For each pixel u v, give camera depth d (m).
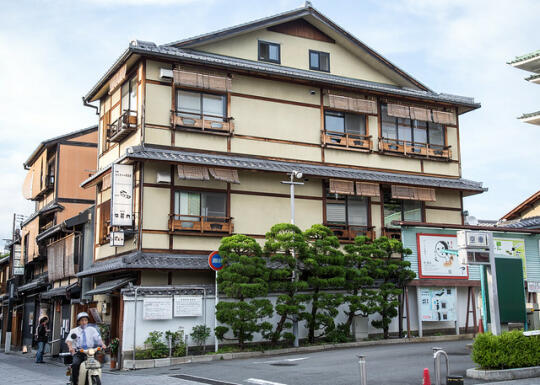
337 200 25.64
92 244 26.58
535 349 13.48
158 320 18.84
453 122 29.11
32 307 35.94
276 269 20.02
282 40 26.09
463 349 18.19
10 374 17.89
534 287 19.05
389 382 12.16
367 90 26.34
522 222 31.44
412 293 24.05
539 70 18.02
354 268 21.81
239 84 24.28
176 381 13.51
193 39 23.78
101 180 25.20
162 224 21.84
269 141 24.55
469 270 24.22
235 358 18.69
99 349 10.86
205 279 22.14
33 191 37.09
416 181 26.53
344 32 26.88
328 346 20.61
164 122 22.52
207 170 22.42
